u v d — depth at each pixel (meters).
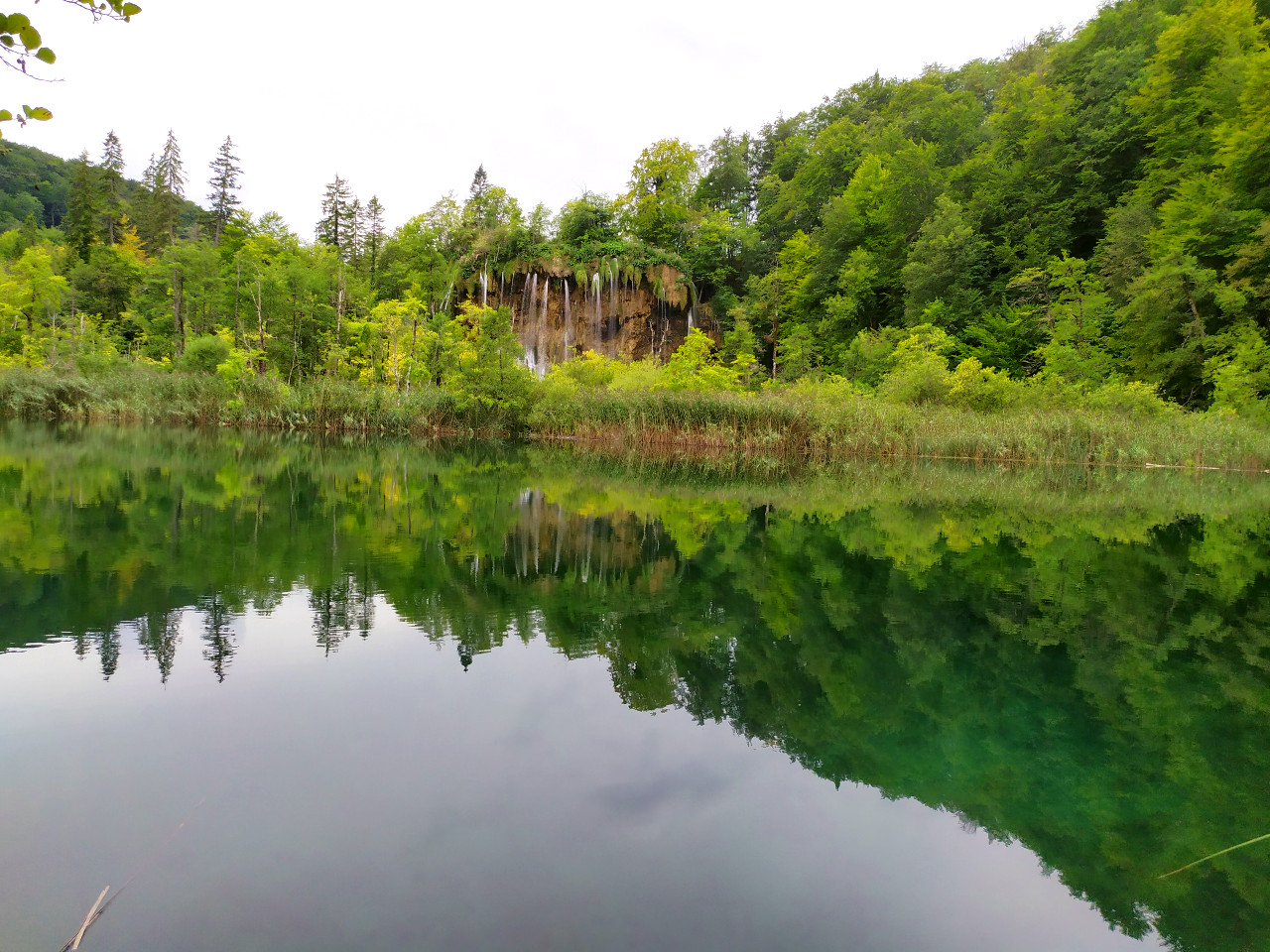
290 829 2.21
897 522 9.35
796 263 40.97
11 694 3.12
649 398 22.31
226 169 51.03
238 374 25.19
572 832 2.29
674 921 1.85
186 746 2.72
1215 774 2.82
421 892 1.94
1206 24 28.70
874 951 1.77
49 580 4.91
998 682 3.78
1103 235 32.06
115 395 23.41
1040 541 8.03
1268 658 4.22
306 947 1.68
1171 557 7.23
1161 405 21.25
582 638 4.24
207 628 4.09
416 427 25.19
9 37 2.43
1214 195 24.22
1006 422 20.28
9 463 11.52
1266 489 14.39
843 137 45.53
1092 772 2.85
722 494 12.09
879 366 31.41
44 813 2.23
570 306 40.38
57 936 1.70
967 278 32.81
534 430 25.67
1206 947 1.87
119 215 55.50
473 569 5.79
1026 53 43.81
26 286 34.28
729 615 4.85
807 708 3.40
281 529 7.10
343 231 51.50
